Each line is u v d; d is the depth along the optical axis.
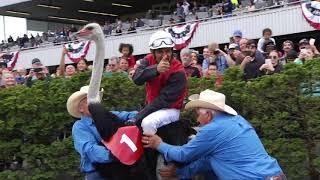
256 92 5.32
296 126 5.10
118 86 6.03
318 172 5.09
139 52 28.00
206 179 4.83
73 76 6.21
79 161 5.95
